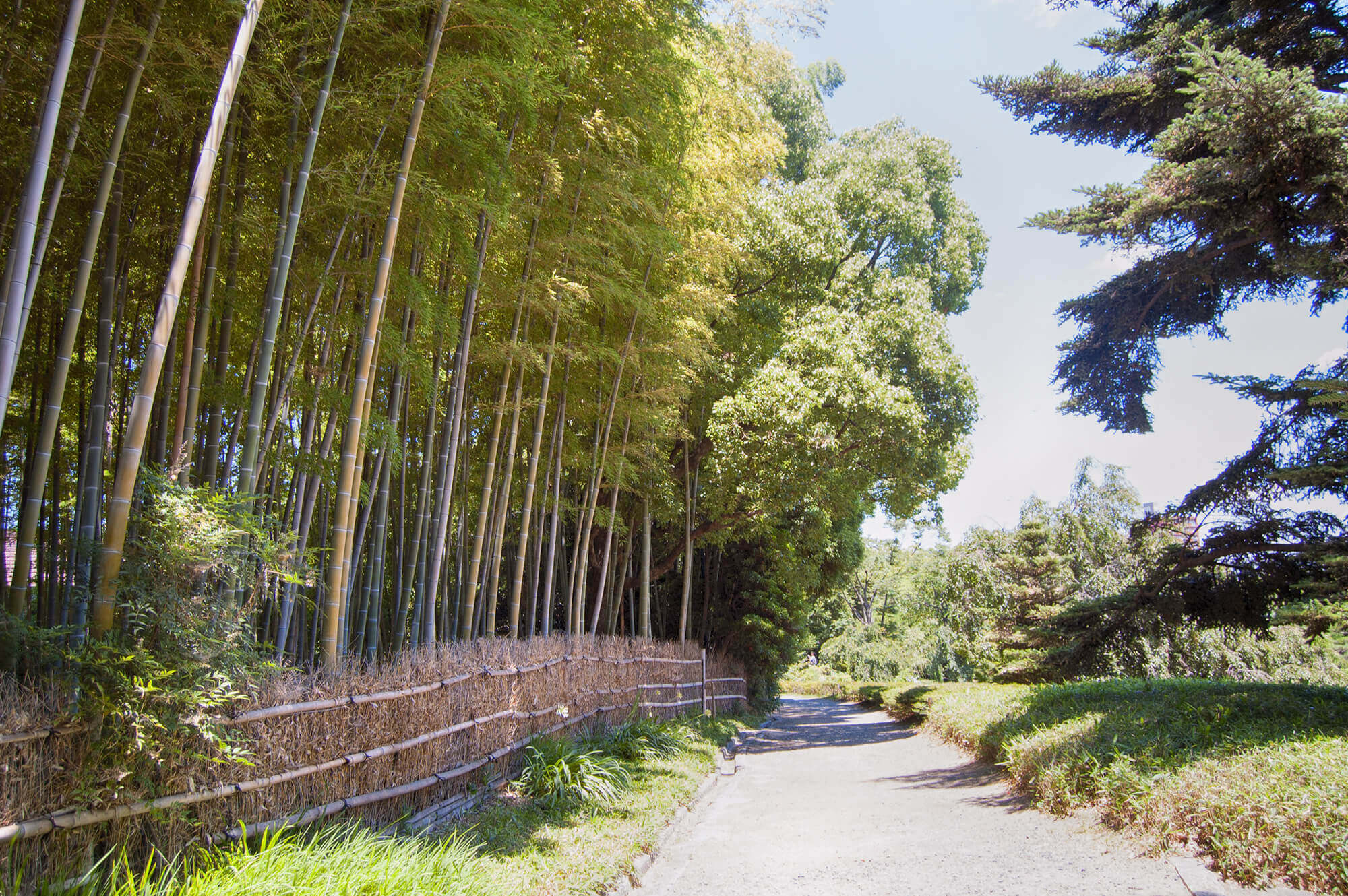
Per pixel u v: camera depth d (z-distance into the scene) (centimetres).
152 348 302
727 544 1733
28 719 246
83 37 369
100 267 527
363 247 583
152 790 282
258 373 411
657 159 798
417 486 867
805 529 1579
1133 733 600
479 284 619
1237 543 763
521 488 965
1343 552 627
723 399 1214
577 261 731
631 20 674
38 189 281
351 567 677
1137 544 975
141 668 275
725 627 1731
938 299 1717
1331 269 675
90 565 294
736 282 1406
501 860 382
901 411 1191
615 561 1388
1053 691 945
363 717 406
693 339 938
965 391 1408
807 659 4088
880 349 1352
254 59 448
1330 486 645
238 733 319
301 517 596
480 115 512
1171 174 687
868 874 425
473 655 553
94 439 431
